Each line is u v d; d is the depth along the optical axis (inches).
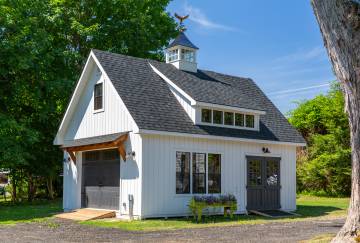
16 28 1009.5
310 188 1330.0
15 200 1202.6
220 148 795.4
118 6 1273.4
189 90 788.6
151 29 1381.6
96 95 813.9
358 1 332.2
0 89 1056.8
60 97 1127.0
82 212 774.5
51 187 1242.0
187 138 748.0
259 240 464.4
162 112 741.9
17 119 1129.4
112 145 727.1
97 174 807.1
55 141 908.6
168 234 526.9
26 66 964.0
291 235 506.6
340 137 1251.2
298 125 1380.4
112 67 783.7
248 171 834.8
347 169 1218.6
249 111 837.8
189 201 741.3
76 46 1273.4
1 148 937.5
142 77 804.6
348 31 333.4
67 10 1218.0
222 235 513.3
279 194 880.3
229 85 942.4
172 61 911.7
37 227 611.8
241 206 813.9
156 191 701.9
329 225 621.6
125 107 708.0
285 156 904.3
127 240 476.7
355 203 351.3
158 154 708.7
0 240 486.0
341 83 347.3
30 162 1131.9
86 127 835.4
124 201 720.3
